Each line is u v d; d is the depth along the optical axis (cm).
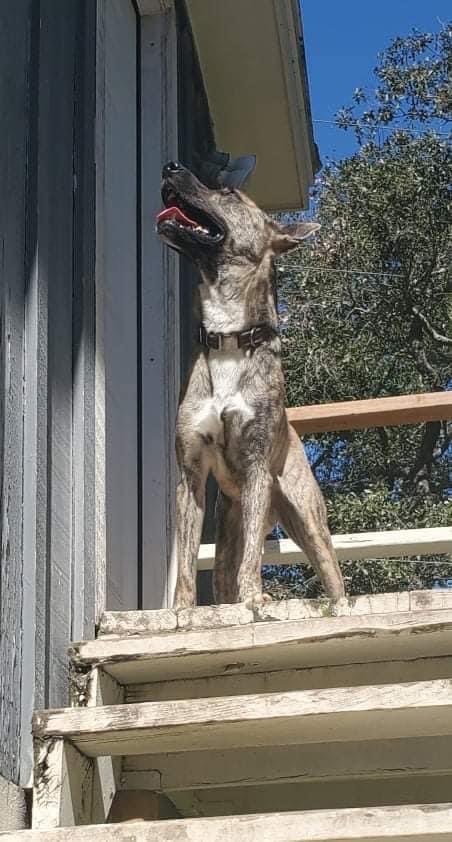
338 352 1348
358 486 1377
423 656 366
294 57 777
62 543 391
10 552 341
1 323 348
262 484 450
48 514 374
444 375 1350
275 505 490
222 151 862
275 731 335
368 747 370
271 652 352
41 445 368
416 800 436
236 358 459
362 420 566
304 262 1389
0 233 352
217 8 729
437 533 562
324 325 1363
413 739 368
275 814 293
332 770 369
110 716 328
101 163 491
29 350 370
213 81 793
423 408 560
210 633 351
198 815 451
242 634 347
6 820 317
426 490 1361
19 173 377
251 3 724
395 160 1382
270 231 489
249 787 448
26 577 351
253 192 911
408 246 1359
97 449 436
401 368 1359
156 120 629
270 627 346
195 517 450
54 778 326
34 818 322
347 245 1375
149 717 325
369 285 1367
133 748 348
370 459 1385
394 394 1352
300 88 808
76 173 453
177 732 330
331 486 1380
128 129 607
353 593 1216
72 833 296
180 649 352
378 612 361
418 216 1357
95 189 475
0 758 321
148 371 586
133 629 396
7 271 357
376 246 1367
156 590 548
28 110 392
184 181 476
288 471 483
